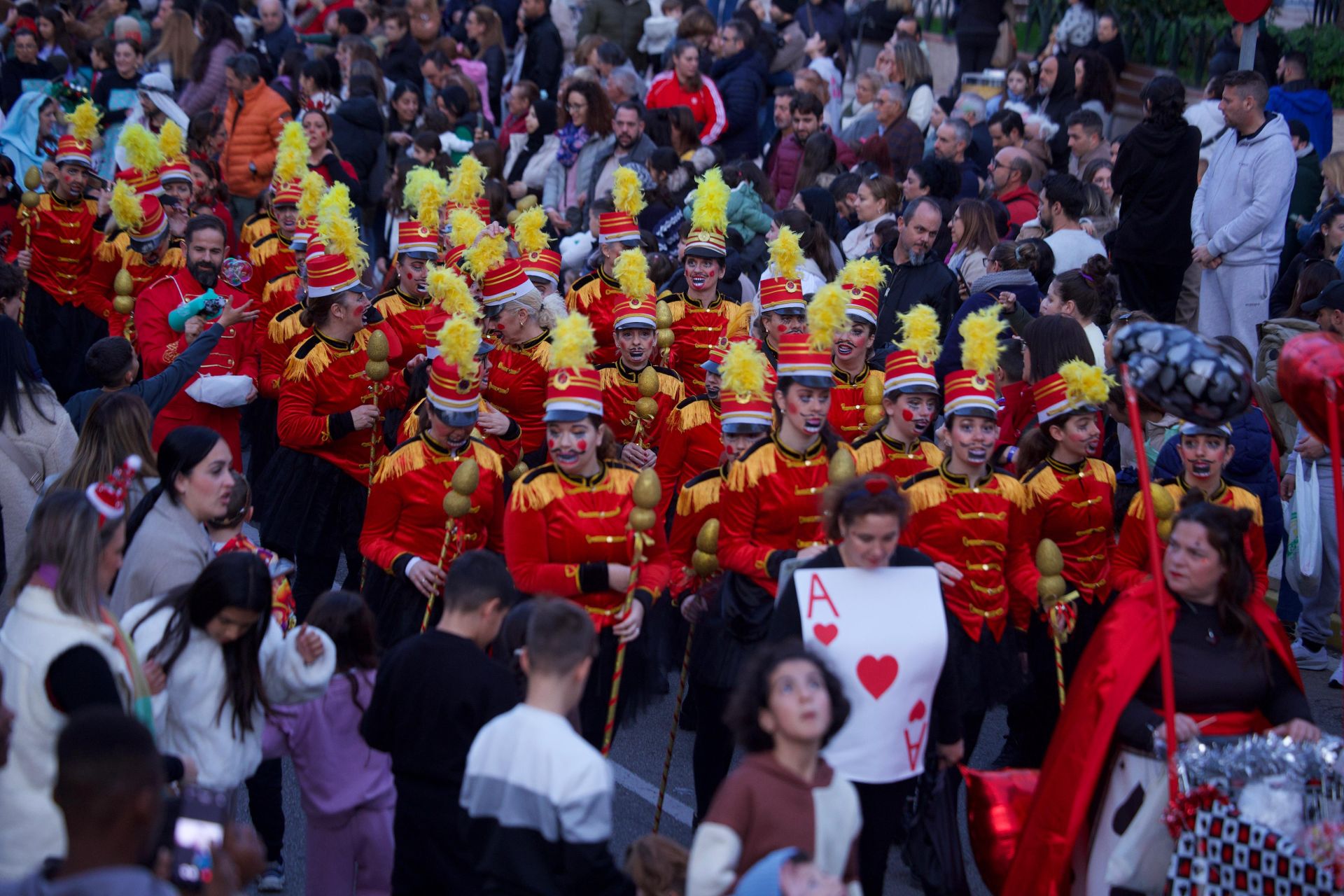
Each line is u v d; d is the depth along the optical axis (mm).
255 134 17750
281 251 13383
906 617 6402
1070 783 6277
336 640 6902
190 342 10508
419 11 22141
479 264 10164
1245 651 6367
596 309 11766
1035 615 8312
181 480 7023
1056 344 8969
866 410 9648
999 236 13766
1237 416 6469
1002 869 6641
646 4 22047
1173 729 6035
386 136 18438
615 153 16219
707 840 4992
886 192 13711
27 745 5449
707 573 7832
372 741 6164
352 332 10078
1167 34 20219
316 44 23969
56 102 18766
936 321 8453
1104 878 6348
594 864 5219
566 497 7512
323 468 10008
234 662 6305
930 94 18453
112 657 5648
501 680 6066
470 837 5422
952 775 7086
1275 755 5879
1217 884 5852
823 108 17781
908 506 6273
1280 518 9445
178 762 5754
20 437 8945
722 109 18266
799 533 7680
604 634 7574
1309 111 15969
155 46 23703
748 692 5152
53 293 14438
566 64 22109
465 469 7727
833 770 5352
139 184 13555
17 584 5707
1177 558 6367
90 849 4059
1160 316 13586
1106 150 16062
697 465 9445
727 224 12344
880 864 6516
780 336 9844
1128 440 10508
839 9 21000
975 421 7602
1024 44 22766
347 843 7016
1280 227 12891
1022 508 7984
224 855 4777
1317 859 5617
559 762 5258
